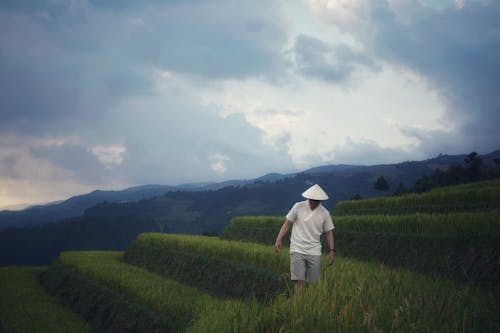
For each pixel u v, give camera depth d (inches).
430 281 306.8
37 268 1154.0
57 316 580.7
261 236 1099.9
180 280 715.4
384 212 1098.1
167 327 387.5
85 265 748.6
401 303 212.2
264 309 210.1
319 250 350.6
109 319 494.6
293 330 177.8
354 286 241.8
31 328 506.3
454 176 2655.0
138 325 428.5
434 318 196.2
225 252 651.5
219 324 225.9
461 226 520.1
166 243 903.1
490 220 488.7
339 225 791.1
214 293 581.3
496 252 419.8
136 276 615.5
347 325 177.5
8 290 780.0
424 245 525.3
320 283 247.1
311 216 348.5
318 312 189.6
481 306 221.6
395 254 575.5
